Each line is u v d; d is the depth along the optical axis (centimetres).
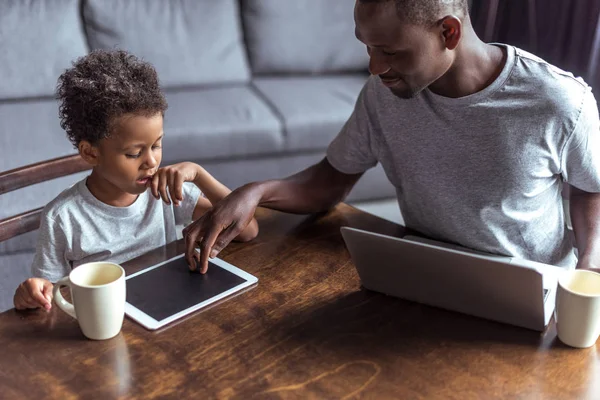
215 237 121
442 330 105
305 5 316
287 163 284
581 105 118
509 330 105
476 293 105
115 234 142
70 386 91
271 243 131
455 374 95
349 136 143
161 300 111
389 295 115
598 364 97
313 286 117
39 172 133
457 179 129
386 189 294
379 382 93
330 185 146
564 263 137
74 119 127
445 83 121
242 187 130
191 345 100
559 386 92
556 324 102
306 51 321
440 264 104
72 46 284
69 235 136
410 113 129
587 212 127
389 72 112
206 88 304
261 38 314
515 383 93
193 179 142
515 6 264
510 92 120
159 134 128
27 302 108
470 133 124
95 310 98
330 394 91
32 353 98
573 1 244
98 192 138
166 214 150
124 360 97
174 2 301
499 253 133
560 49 253
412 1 101
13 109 268
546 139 120
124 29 292
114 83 122
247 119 273
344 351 100
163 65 298
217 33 305
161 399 89
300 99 294
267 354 99
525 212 129
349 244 112
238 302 112
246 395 90
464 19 111
